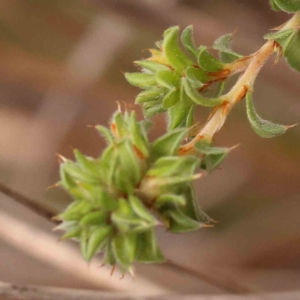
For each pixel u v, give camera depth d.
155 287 0.28
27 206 0.22
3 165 0.34
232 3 0.30
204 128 0.16
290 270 0.31
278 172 0.32
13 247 0.29
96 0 0.33
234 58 0.16
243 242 0.32
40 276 0.29
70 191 0.15
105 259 0.15
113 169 0.15
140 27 0.32
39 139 0.34
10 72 0.34
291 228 0.32
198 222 0.15
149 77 0.16
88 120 0.34
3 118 0.35
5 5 0.33
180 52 0.16
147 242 0.15
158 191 0.15
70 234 0.15
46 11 0.33
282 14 0.29
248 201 0.33
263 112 0.31
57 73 0.34
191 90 0.16
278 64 0.30
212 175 0.33
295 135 0.31
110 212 0.15
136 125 0.15
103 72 0.33
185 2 0.31
